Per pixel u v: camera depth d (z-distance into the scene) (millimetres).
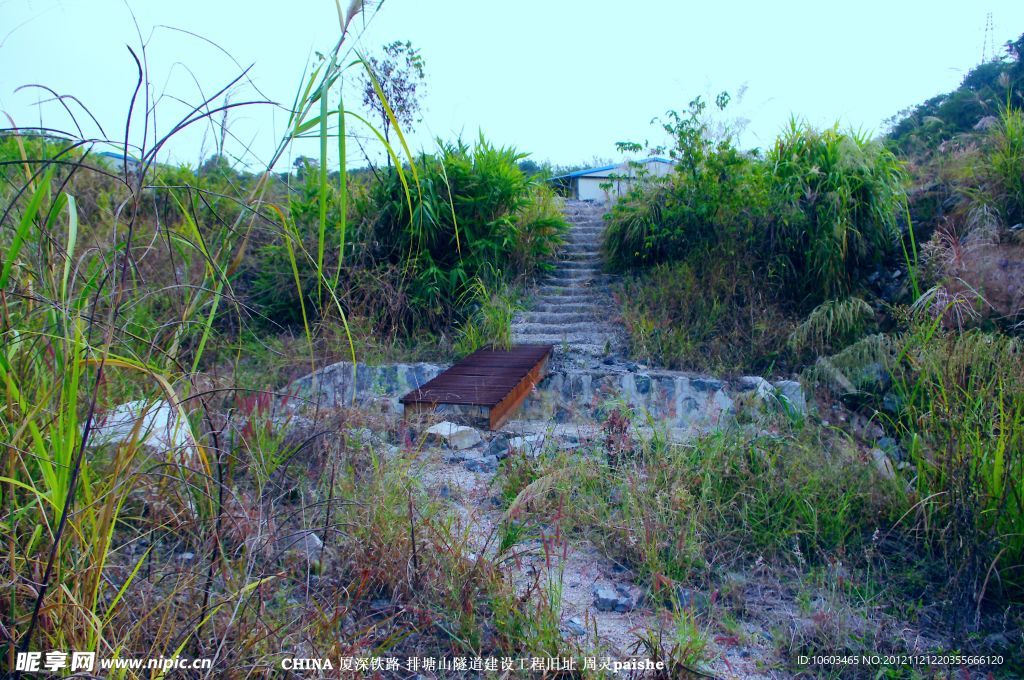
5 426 1830
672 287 6719
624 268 7898
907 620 2613
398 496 2875
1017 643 2447
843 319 5777
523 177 8039
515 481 3504
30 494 1910
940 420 3311
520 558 2783
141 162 1688
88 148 1701
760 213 6535
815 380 5293
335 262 6836
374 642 2168
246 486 2611
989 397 3236
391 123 1760
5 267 1629
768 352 5801
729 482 3457
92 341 1870
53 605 1604
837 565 2848
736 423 4266
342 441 3045
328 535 2613
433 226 7059
